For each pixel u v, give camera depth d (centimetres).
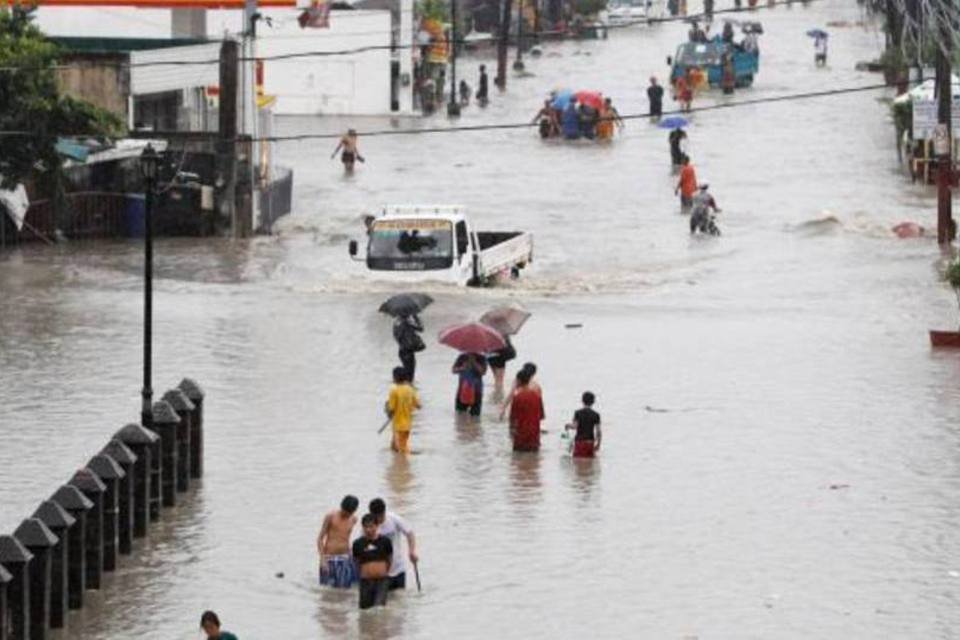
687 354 9294
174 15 15825
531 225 13550
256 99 13725
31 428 7756
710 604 5916
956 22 13125
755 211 14000
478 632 5697
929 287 11094
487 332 8131
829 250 12450
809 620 5778
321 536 6094
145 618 5781
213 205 13175
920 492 7006
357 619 5797
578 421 7456
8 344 9375
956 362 9106
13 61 12175
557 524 6669
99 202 13075
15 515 6600
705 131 18112
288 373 8838
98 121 12450
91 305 10456
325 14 17162
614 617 5812
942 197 12519
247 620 5781
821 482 7138
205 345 9406
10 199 12444
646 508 6844
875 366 9025
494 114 19700
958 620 5775
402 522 6053
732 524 6669
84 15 16638
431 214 11181
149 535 6525
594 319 10188
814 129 18200
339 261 12131
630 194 14838
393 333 9188
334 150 17188
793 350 9394
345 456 7481
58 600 5653
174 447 6819
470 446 7650
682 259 12281
